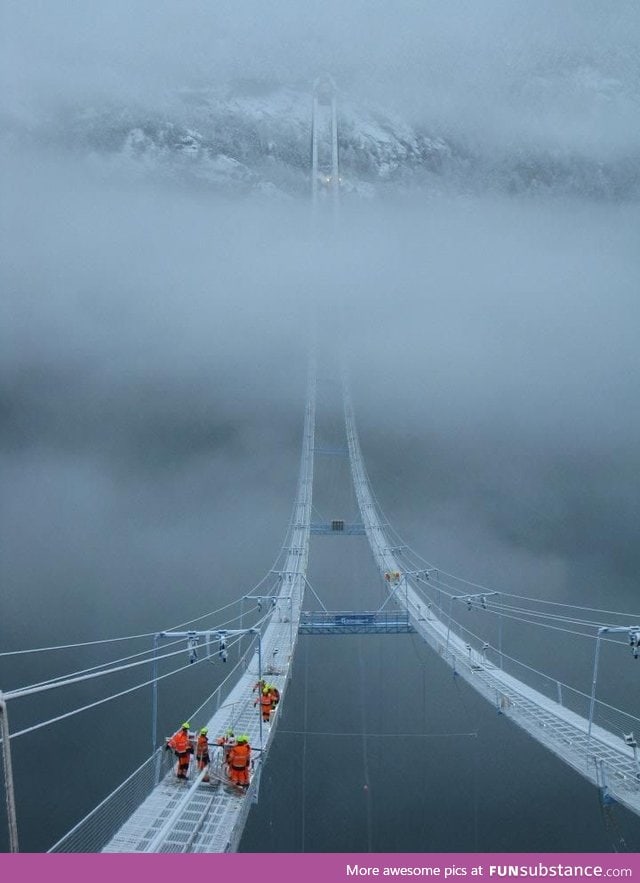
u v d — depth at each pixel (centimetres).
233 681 2569
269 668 2627
